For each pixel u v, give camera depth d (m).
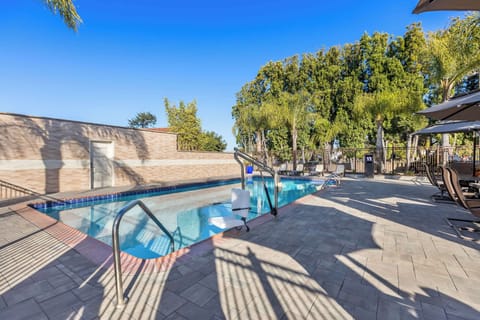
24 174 7.75
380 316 1.70
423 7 2.69
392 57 17.19
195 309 1.80
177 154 13.12
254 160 4.45
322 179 11.63
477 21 8.34
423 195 6.72
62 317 1.71
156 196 8.91
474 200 3.75
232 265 2.51
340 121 19.00
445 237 3.32
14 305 1.86
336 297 1.94
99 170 9.80
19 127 7.67
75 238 3.43
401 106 11.99
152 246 4.38
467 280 2.17
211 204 7.63
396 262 2.56
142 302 1.88
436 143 18.81
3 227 4.02
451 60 9.32
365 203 5.68
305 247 3.01
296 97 15.26
